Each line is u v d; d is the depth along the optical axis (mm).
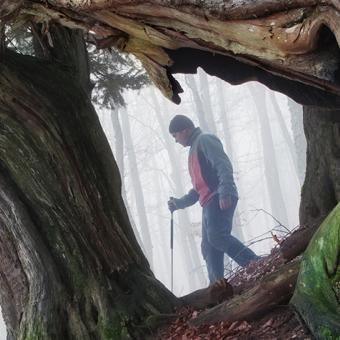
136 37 4410
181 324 4668
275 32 3227
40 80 5445
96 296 4773
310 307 3807
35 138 5141
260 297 4328
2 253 4918
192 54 4453
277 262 5523
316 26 3021
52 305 4723
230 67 4512
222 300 4977
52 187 5055
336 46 3256
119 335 4621
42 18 4902
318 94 4457
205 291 5109
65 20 4617
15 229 4883
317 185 6035
